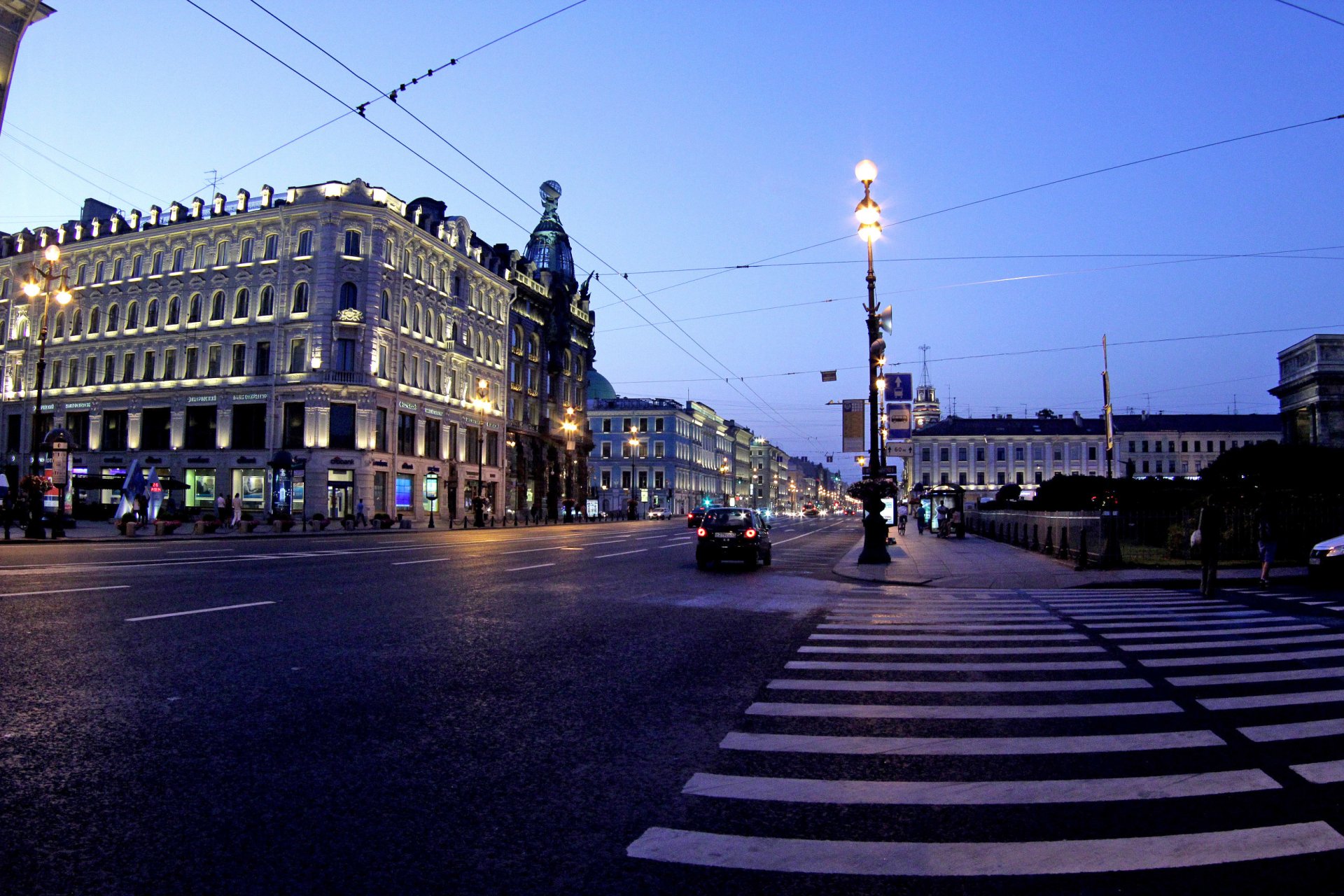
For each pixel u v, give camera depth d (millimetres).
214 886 3010
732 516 20453
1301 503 21016
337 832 3516
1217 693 6430
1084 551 19375
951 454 117312
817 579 17766
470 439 62188
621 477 106562
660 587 14633
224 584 12570
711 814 3801
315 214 50500
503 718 5414
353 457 49375
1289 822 3750
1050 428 116938
